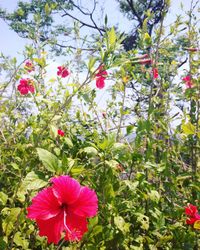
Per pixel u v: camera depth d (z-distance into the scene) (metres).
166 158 2.69
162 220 2.28
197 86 3.23
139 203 2.49
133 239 2.18
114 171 2.11
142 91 3.41
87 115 3.20
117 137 2.49
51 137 2.39
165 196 2.74
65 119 2.95
